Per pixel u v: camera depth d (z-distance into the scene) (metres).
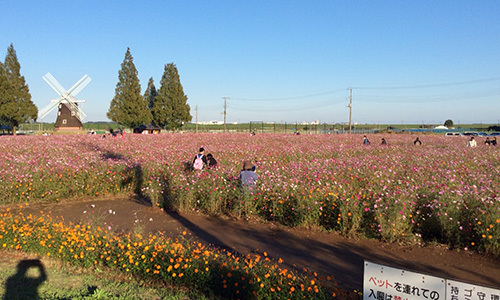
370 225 7.36
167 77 62.75
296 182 9.06
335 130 68.44
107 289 4.89
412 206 7.39
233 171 10.91
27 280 5.17
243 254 6.35
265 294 4.47
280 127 78.44
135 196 11.46
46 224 6.64
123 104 57.22
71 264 5.79
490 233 6.26
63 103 56.59
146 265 5.29
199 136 39.91
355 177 10.71
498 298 2.67
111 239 6.07
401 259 6.12
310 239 7.25
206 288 4.84
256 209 8.98
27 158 15.12
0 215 7.42
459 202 7.16
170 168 12.79
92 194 11.34
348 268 5.74
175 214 9.29
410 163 14.16
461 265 5.82
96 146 23.69
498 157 17.12
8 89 48.94
